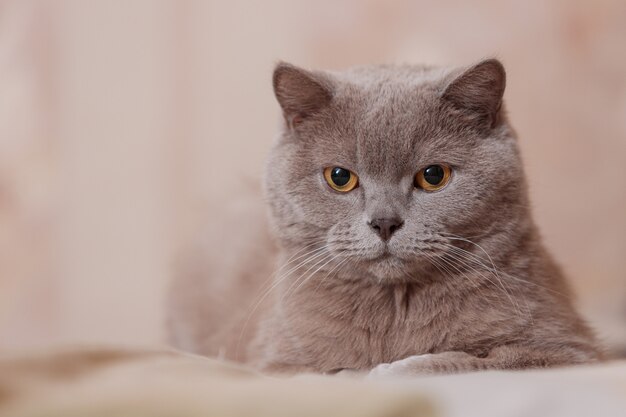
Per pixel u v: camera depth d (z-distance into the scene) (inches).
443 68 110.4
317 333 102.0
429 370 86.7
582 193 174.7
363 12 184.2
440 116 99.1
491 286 98.7
